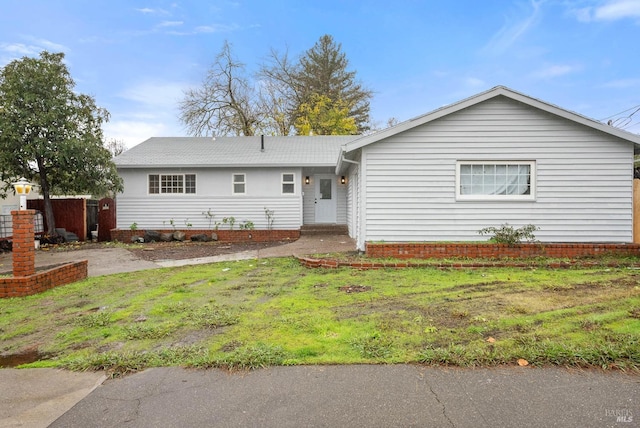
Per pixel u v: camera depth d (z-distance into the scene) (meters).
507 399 2.50
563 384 2.66
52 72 12.59
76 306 5.04
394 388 2.66
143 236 13.91
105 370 3.03
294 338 3.61
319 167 14.52
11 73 12.04
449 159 8.45
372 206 8.55
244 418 2.34
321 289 5.60
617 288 5.20
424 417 2.32
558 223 8.34
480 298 4.88
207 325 4.06
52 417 2.38
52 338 3.85
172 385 2.77
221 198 14.37
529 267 6.91
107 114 14.09
